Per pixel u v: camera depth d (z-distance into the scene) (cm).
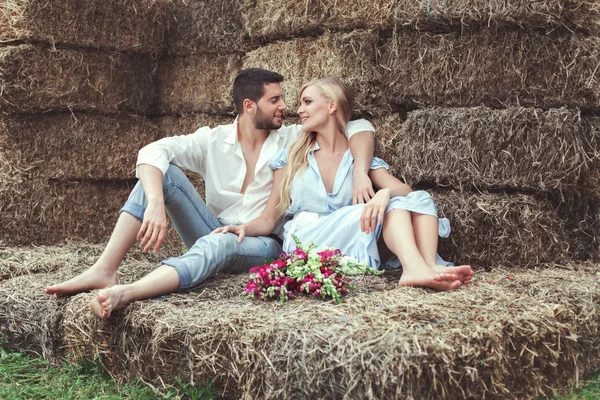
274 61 378
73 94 414
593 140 304
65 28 403
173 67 448
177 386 240
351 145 324
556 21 290
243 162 329
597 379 248
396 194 312
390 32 343
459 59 315
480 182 310
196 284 276
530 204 304
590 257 320
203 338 230
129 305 256
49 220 417
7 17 391
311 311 234
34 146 411
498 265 306
